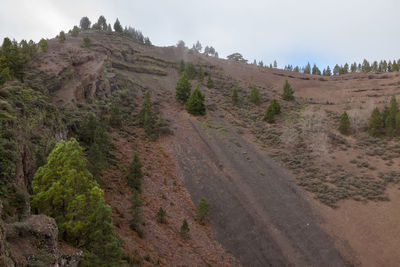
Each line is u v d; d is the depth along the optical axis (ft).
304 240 101.04
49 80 135.64
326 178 145.38
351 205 123.13
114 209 84.07
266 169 150.10
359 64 489.67
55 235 37.17
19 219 39.17
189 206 109.60
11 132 53.26
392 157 161.58
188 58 396.98
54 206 51.19
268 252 93.35
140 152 136.05
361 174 147.74
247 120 217.77
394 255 95.20
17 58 117.50
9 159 47.55
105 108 160.25
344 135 192.95
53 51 203.72
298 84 348.18
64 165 54.44
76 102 134.62
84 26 443.32
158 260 70.74
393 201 123.65
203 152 155.12
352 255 96.07
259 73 389.80
